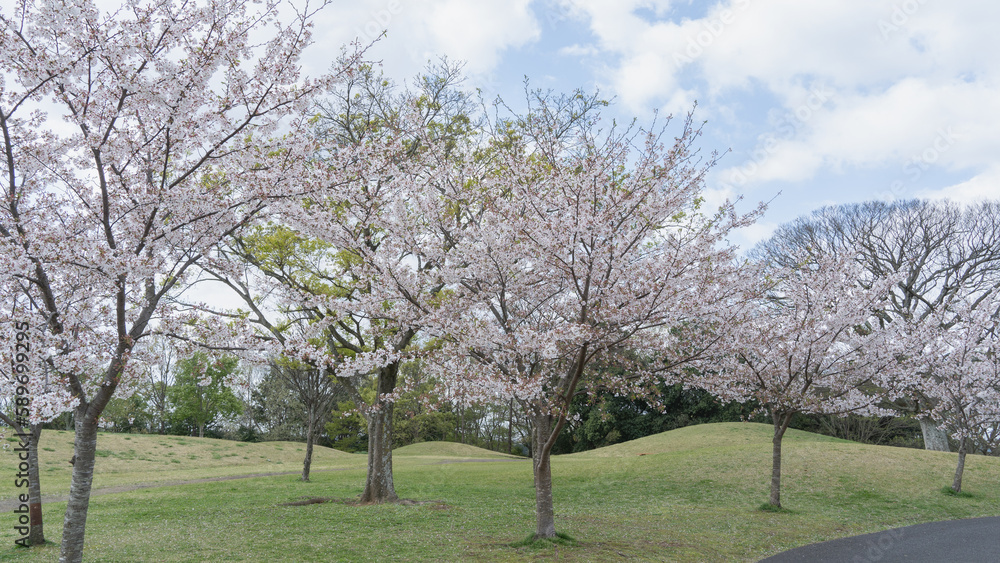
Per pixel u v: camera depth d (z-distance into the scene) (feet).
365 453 152.56
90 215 24.79
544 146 33.40
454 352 32.60
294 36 23.91
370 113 51.44
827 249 96.22
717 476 67.15
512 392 29.48
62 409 19.36
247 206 26.71
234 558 28.91
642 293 30.25
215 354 25.46
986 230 87.61
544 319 38.34
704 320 35.27
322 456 127.85
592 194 30.76
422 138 39.19
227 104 24.25
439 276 33.88
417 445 153.79
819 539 38.34
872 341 49.01
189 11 22.33
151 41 22.30
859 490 59.06
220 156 24.95
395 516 42.96
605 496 60.44
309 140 26.37
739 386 50.80
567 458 104.01
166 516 43.19
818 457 72.02
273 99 24.30
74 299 26.23
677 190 31.71
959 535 39.19
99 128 22.76
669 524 43.21
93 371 26.86
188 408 141.28
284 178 26.09
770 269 43.42
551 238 30.45
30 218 23.04
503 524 40.68
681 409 130.62
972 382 59.47
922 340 51.98
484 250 32.91
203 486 66.23
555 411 31.01
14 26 20.42
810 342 45.98
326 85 25.17
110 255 20.26
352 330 48.62
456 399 32.63
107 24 21.34
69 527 20.83
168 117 23.48
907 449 77.51
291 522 40.22
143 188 23.06
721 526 42.63
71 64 20.94
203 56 22.59
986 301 57.57
